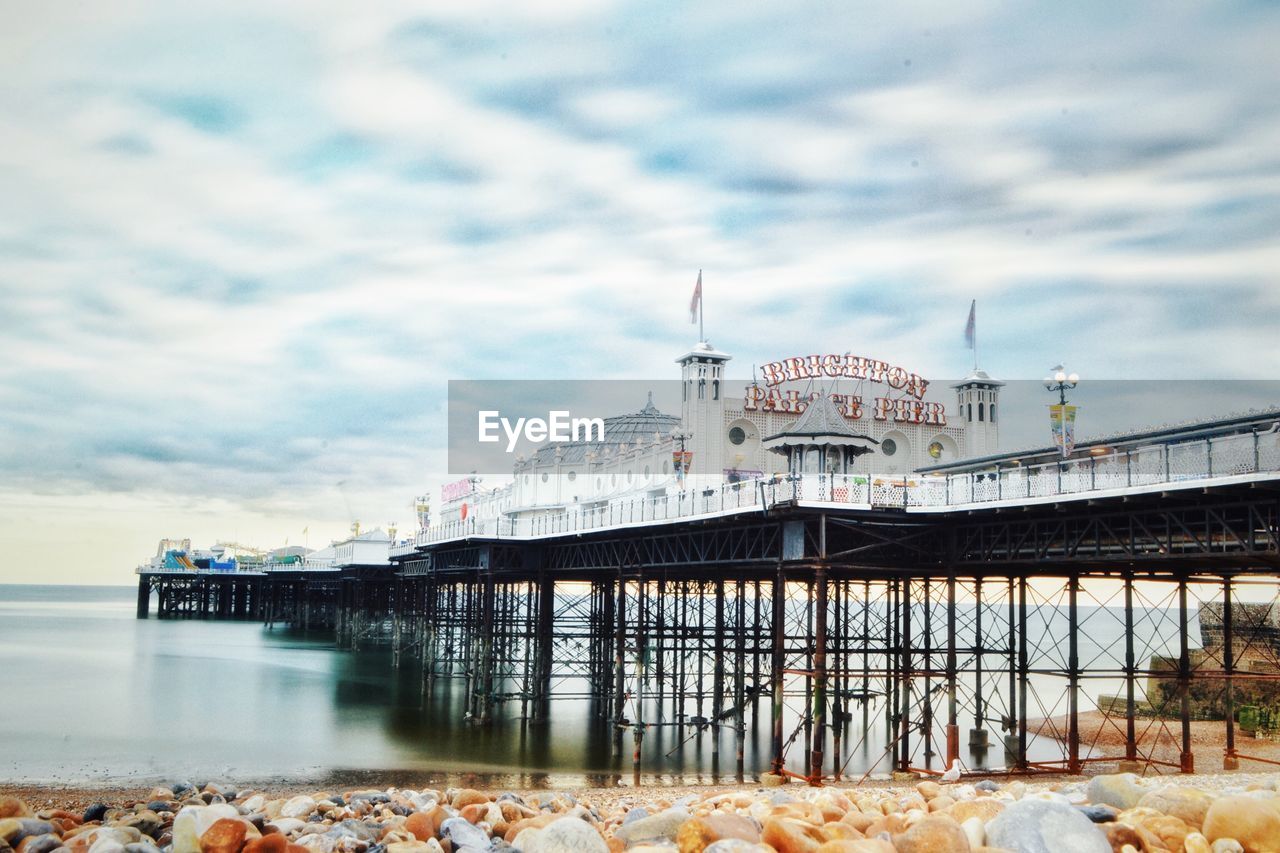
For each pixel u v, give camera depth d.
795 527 39.47
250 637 134.50
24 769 43.09
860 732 57.94
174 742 50.69
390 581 114.81
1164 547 32.16
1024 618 42.59
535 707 61.72
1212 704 64.06
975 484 37.66
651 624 64.81
